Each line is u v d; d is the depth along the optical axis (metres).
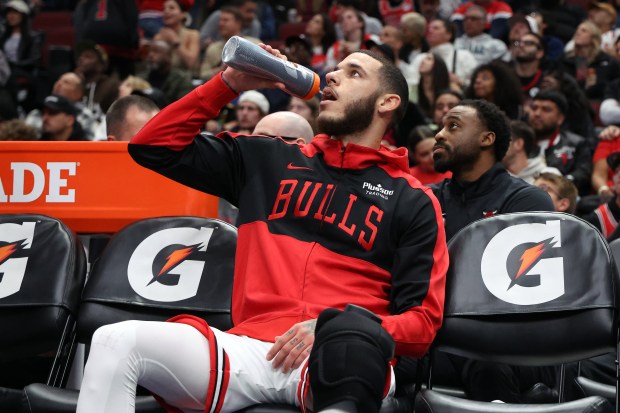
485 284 4.38
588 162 9.52
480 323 4.32
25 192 5.39
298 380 3.86
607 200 8.34
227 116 10.34
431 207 4.32
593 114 10.48
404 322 4.04
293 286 4.15
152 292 4.57
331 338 3.61
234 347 3.91
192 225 4.74
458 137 5.87
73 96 11.03
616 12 13.50
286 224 4.31
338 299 4.12
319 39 12.77
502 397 4.86
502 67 9.51
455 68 11.67
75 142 5.38
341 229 4.25
